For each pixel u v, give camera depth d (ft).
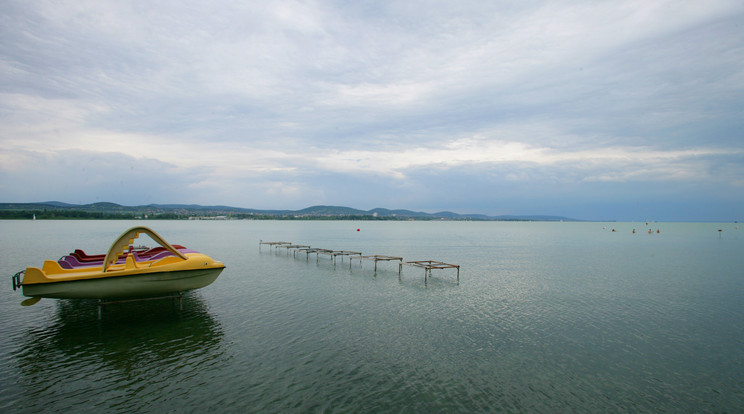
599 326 56.49
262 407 32.60
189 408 32.32
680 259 147.23
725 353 46.42
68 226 458.50
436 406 33.19
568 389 36.83
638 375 40.16
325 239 268.62
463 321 57.98
